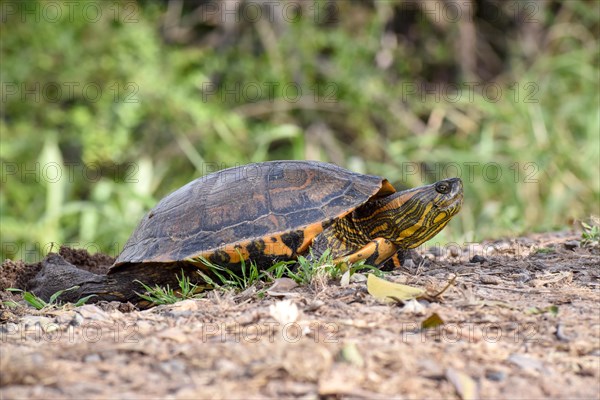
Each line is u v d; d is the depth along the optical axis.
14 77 15.60
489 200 13.00
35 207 14.42
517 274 5.79
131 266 6.09
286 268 5.58
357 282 5.42
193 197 6.07
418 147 14.41
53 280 6.12
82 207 13.23
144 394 3.71
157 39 16.20
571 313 4.77
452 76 16.64
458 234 11.28
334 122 15.77
